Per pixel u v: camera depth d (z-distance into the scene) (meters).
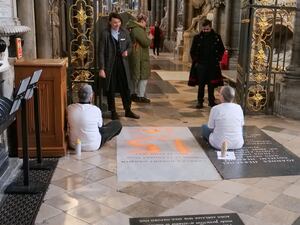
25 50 5.32
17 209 3.38
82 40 6.30
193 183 3.99
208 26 7.16
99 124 4.88
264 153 4.88
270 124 6.29
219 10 12.55
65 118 4.79
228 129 4.87
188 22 17.11
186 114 6.87
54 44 6.87
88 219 3.25
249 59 6.66
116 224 3.18
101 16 6.67
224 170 4.32
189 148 5.01
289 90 6.61
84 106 4.78
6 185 3.75
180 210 3.42
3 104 3.47
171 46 20.55
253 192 3.81
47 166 4.28
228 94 4.89
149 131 5.72
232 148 4.95
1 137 4.28
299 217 3.35
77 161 4.50
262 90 6.88
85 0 6.30
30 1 5.29
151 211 3.40
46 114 4.54
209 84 7.31
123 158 4.63
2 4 4.21
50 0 6.45
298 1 6.46
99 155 4.71
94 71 6.30
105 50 6.02
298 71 6.56
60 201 3.55
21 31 4.32
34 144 4.57
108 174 4.17
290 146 5.23
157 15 26.22
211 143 5.00
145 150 4.91
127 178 4.07
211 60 7.18
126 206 3.48
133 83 7.59
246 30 6.57
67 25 6.04
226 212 3.40
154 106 7.43
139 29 7.33
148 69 7.58
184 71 12.53
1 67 3.97
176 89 9.23
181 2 18.45
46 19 6.13
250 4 6.45
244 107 6.84
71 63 6.12
